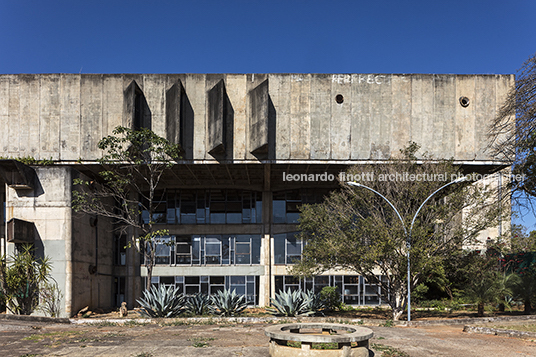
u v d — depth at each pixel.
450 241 21.72
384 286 22.58
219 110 25.91
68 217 25.03
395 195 22.62
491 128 25.95
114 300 32.31
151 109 27.23
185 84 27.48
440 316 24.03
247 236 33.34
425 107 27.69
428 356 11.16
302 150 27.23
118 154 25.25
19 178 24.53
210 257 33.12
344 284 32.56
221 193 33.78
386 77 27.81
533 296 22.23
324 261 22.48
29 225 24.66
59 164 27.12
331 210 23.75
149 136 24.45
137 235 33.00
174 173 29.92
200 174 30.67
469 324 18.11
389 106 27.67
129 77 27.45
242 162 27.09
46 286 24.08
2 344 12.64
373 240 20.72
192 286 32.72
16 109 27.31
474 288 22.78
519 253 24.48
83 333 15.10
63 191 25.22
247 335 14.62
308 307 22.55
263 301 32.38
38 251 24.80
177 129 25.84
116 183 25.23
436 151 27.38
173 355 11.02
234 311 22.55
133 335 14.62
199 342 12.90
